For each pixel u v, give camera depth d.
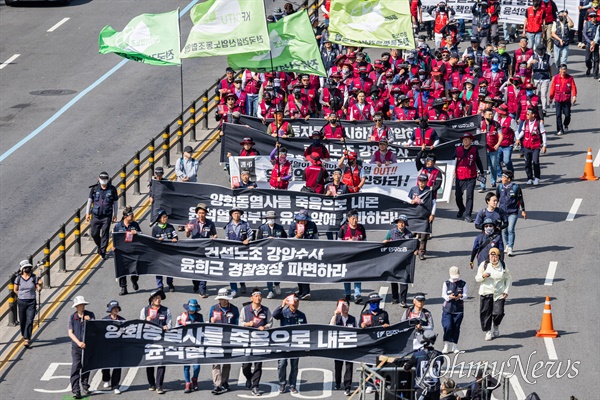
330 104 50.75
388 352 33.41
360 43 46.16
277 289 38.97
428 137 46.53
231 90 51.16
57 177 49.81
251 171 44.34
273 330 33.25
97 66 65.12
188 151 44.47
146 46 46.12
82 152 52.47
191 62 66.38
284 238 38.06
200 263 38.25
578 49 67.56
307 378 34.59
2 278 41.28
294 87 49.91
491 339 36.22
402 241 37.69
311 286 40.16
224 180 48.16
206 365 35.84
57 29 71.50
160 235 38.38
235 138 47.47
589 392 33.22
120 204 46.25
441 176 42.94
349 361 33.31
